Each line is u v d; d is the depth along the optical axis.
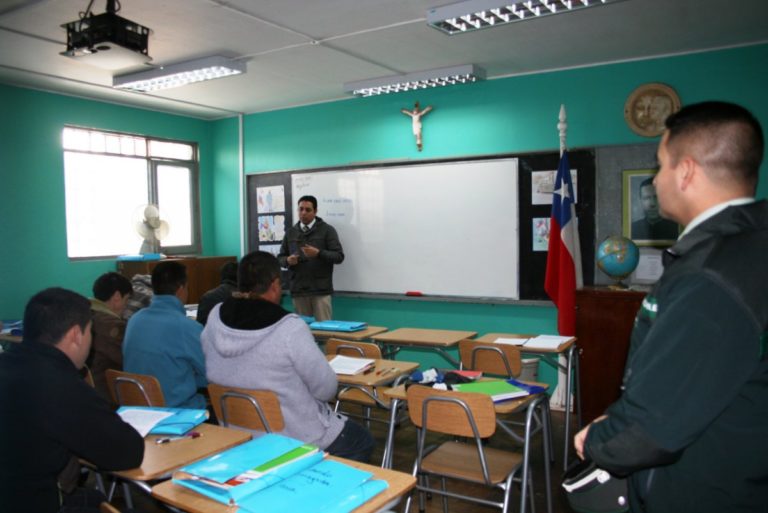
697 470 0.98
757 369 0.92
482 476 2.19
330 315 5.27
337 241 5.25
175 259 5.48
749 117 1.00
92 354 2.87
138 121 5.76
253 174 6.18
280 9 3.18
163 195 6.07
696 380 0.90
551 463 3.36
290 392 2.13
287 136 5.93
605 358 3.96
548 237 4.55
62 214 5.12
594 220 4.38
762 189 3.86
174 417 1.92
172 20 3.33
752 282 0.91
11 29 3.46
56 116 5.09
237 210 6.34
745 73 3.87
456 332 3.92
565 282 4.09
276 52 3.98
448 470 2.25
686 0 3.11
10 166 4.78
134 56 3.06
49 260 5.03
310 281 5.20
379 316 5.40
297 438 2.15
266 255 2.31
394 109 5.27
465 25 3.24
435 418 2.19
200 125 6.40
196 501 1.28
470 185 4.87
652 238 4.19
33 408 1.43
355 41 3.77
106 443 1.48
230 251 6.44
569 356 3.40
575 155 4.45
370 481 1.32
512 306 4.74
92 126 5.36
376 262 5.36
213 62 3.97
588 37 3.73
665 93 4.09
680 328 0.92
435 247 5.05
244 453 1.40
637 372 0.97
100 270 5.41
